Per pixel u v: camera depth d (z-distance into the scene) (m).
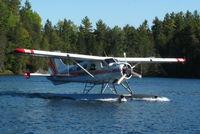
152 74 93.19
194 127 14.21
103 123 14.72
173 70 91.81
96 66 23.50
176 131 13.44
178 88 40.84
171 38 105.12
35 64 90.19
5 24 93.25
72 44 123.12
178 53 95.12
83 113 17.22
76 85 45.91
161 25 133.00
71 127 13.80
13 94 26.98
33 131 13.02
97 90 36.12
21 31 94.94
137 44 114.25
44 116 16.25
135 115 16.94
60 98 24.02
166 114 17.52
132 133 12.98
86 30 135.25
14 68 88.38
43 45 101.38
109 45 118.94
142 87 42.62
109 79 22.81
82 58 22.89
